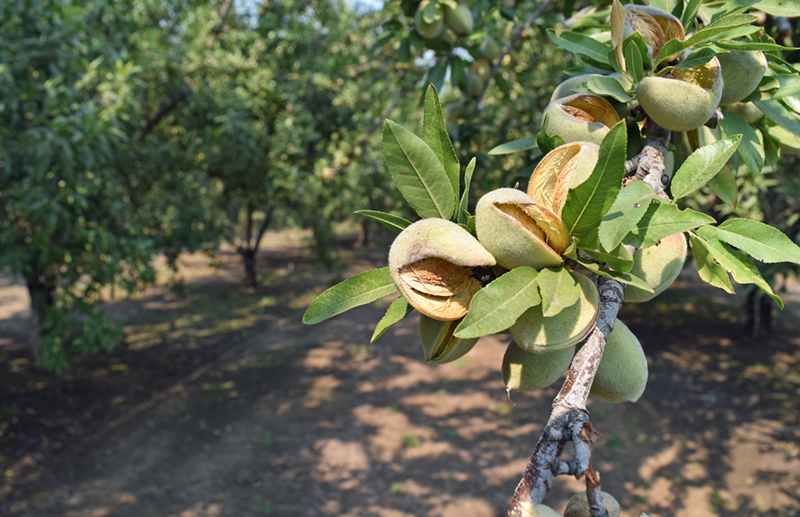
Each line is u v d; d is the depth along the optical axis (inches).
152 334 547.5
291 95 325.1
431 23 104.9
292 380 424.5
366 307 666.2
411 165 35.7
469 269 35.7
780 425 322.0
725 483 265.9
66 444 323.3
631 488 265.1
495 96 234.4
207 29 345.7
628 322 558.6
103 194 268.5
